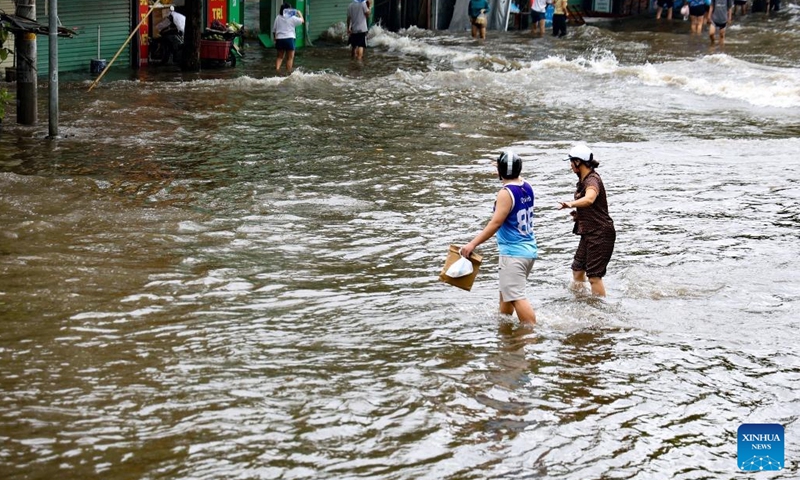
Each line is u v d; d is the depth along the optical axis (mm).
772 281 14719
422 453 8914
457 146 24375
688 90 34719
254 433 9141
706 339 12258
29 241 15234
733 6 62062
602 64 39469
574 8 60594
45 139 23109
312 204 18375
